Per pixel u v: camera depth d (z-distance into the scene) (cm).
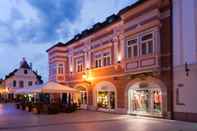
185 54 2039
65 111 2977
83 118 2358
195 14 1973
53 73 4119
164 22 2233
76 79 3753
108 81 3006
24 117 2500
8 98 6838
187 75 2009
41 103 3047
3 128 1789
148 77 2381
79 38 3703
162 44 2236
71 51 3938
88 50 3447
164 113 2208
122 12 2648
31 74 7444
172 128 1711
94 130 1673
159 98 2289
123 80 2733
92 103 3328
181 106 2058
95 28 3347
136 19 2495
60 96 3928
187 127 1745
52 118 2384
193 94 1961
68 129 1730
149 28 2341
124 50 2633
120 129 1698
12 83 7212
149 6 2339
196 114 1933
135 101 2573
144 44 2402
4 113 2992
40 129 1742
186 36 2039
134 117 2391
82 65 3609
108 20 3142
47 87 2900
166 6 2220
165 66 2206
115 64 2867
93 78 3322
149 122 2041
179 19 2105
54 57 4097
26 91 3284
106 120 2198
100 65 3197
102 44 3145
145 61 2370
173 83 2136
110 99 2980
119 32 2805
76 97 3694
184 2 2069
